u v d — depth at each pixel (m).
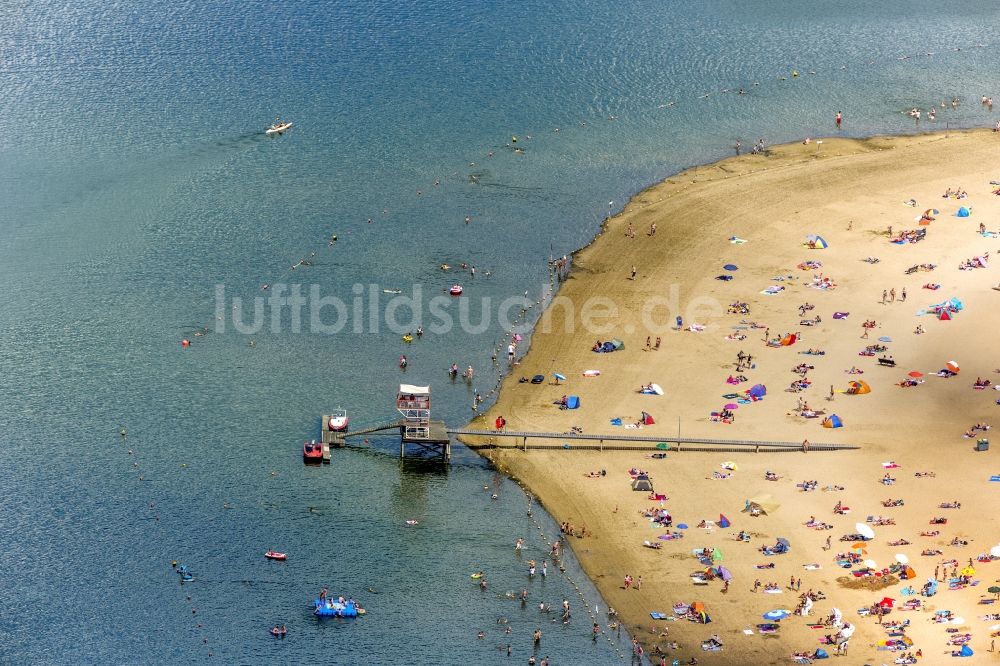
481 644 135.50
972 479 157.25
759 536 148.50
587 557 146.62
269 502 154.12
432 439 162.00
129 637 135.25
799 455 161.88
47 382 172.50
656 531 149.88
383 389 174.75
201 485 156.25
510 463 161.88
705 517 151.75
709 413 169.25
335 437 164.38
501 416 168.75
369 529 150.75
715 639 134.75
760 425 166.88
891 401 171.50
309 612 139.00
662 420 167.88
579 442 165.12
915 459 160.88
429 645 135.25
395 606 140.12
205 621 137.38
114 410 168.00
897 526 149.25
